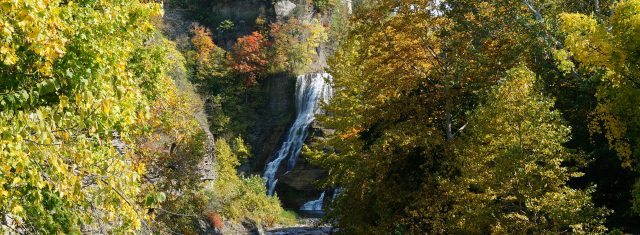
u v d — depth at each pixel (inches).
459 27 791.7
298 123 2484.0
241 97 2731.3
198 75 2711.6
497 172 488.7
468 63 796.6
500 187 492.1
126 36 387.9
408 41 853.2
